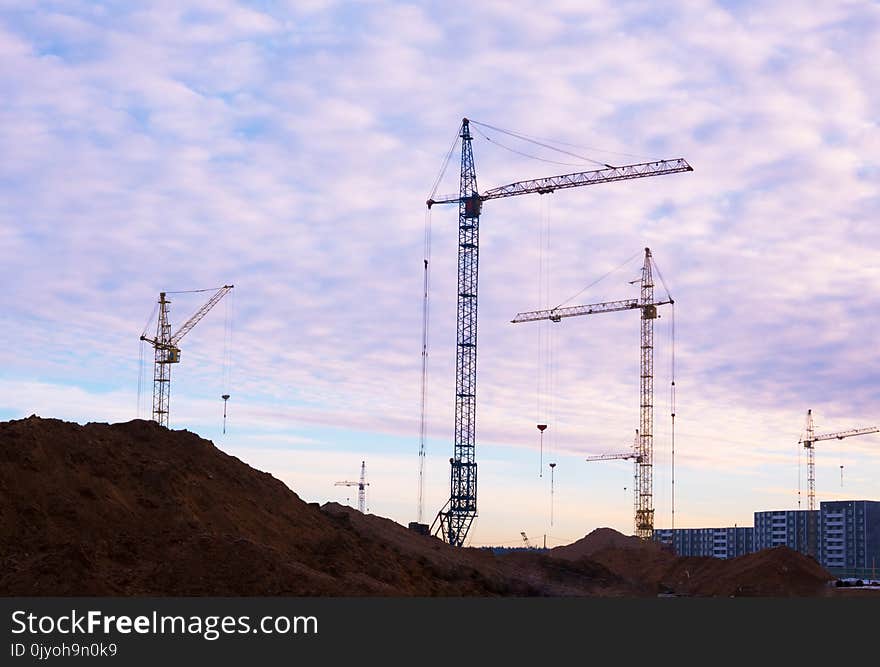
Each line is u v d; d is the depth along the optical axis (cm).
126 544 8812
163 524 9312
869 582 18675
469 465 18612
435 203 19325
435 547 15012
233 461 11669
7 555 8388
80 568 7988
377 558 10862
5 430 9706
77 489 9344
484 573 14412
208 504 10138
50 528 8762
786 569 17725
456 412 18662
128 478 9850
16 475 9200
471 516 18525
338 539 10669
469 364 18825
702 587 18400
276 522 10644
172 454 10988
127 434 11100
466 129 19288
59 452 9731
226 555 8712
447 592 10925
